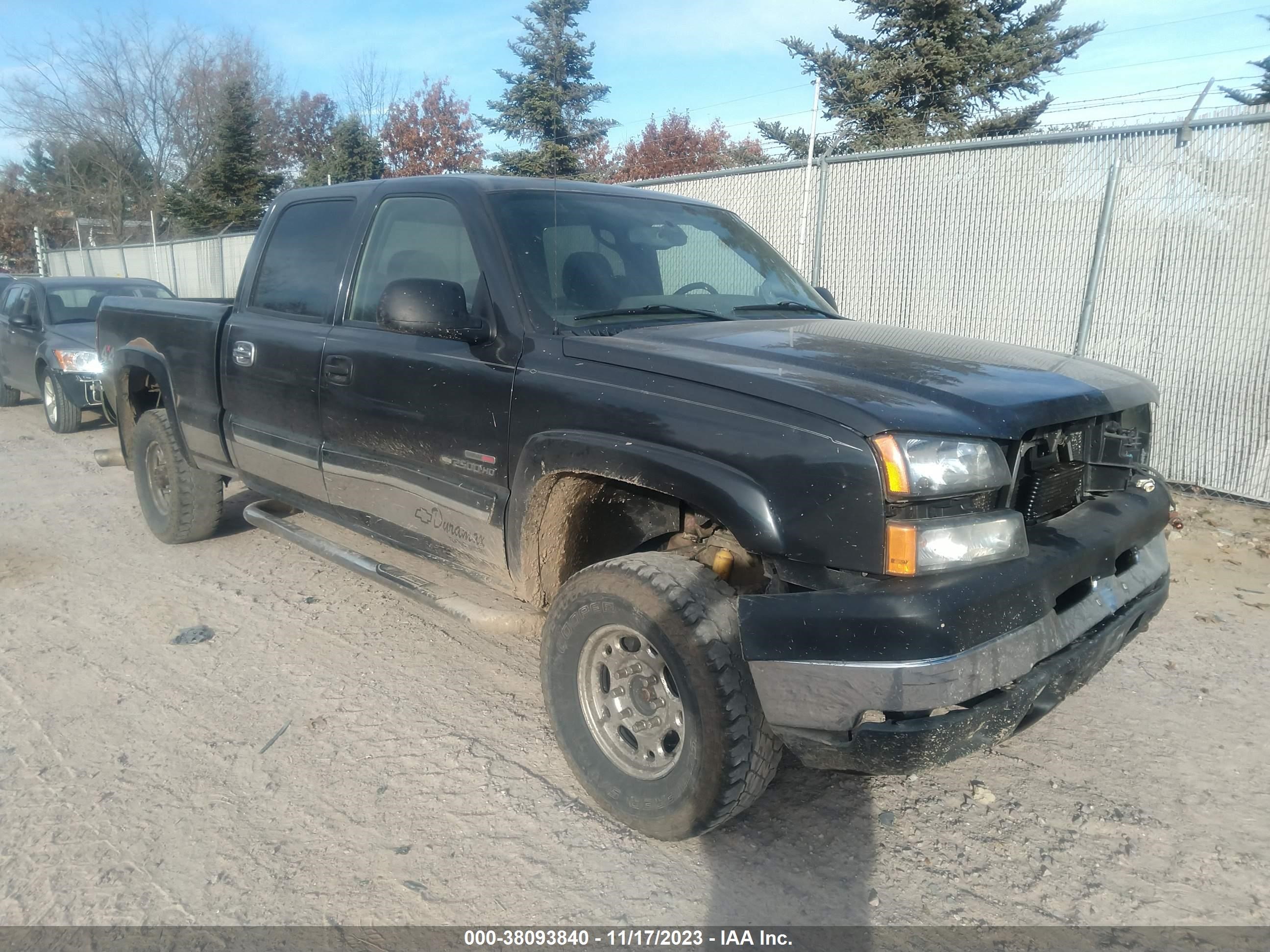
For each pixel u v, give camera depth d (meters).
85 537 5.80
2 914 2.45
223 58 42.66
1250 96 17.11
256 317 4.40
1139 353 6.61
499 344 3.15
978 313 7.45
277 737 3.36
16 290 10.85
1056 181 6.86
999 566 2.35
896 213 7.85
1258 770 3.19
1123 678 3.88
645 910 2.50
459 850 2.74
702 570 2.63
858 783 3.13
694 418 2.57
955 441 2.32
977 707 2.27
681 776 2.59
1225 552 5.43
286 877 2.61
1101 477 2.84
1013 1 21.47
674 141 36.47
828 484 2.30
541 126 26.81
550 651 2.92
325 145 45.66
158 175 40.53
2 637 4.22
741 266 3.96
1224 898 2.56
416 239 3.65
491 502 3.16
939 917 2.49
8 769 3.13
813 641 2.28
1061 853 2.75
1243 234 6.04
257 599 4.72
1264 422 6.11
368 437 3.69
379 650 4.12
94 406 9.32
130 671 3.88
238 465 4.69
